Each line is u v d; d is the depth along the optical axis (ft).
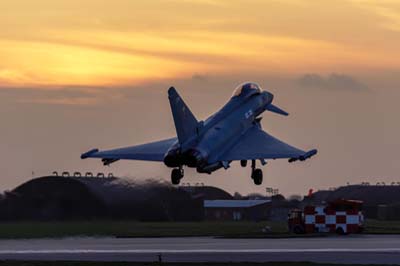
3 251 572.51
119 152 602.03
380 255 553.64
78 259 527.81
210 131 621.31
